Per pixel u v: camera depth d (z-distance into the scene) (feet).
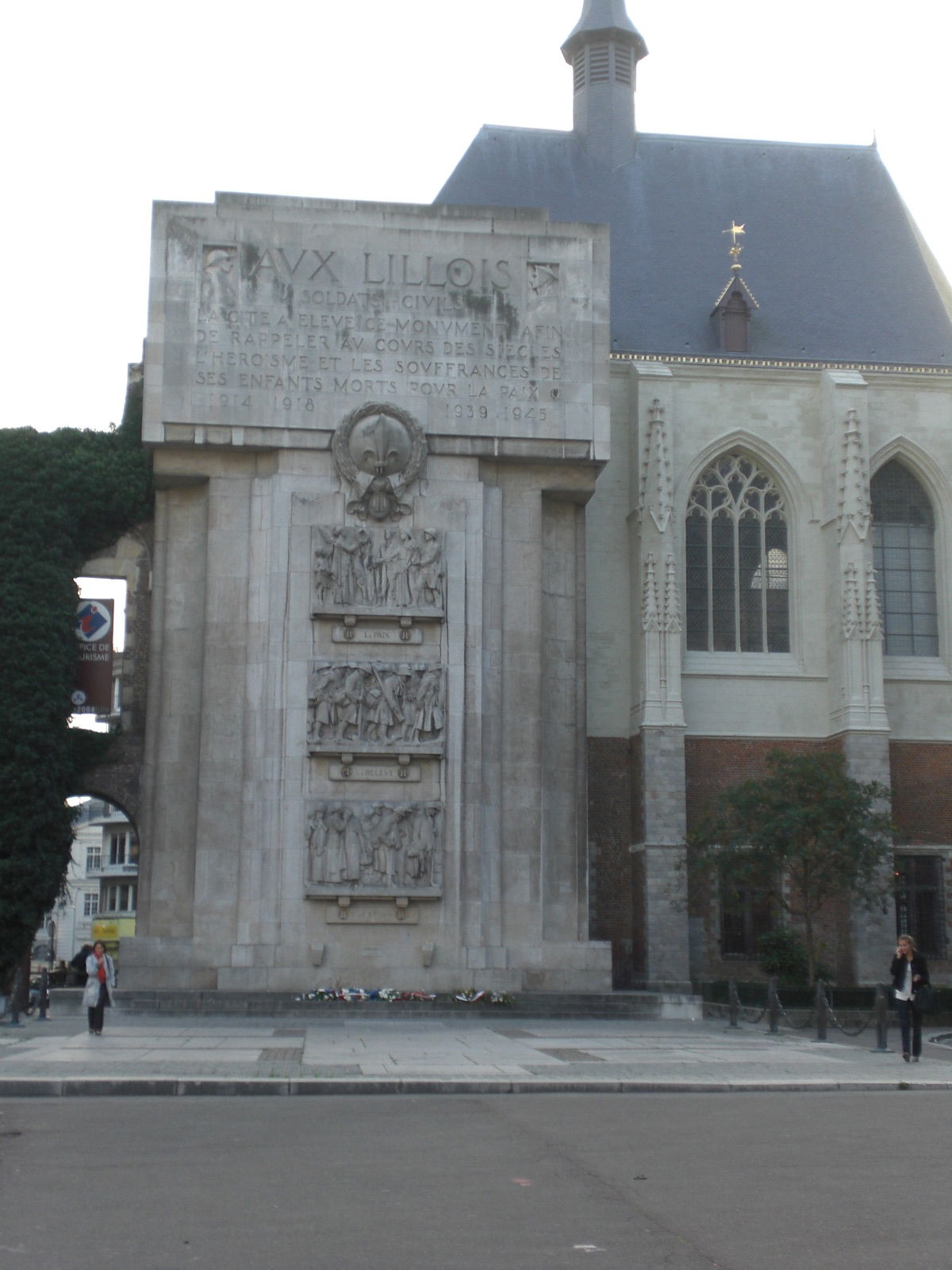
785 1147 49.52
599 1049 91.35
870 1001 148.77
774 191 199.93
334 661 139.13
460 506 143.54
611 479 177.06
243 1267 32.35
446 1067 76.38
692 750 172.35
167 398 141.49
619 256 189.37
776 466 178.91
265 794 137.18
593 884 168.25
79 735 149.69
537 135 200.44
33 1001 137.49
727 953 167.94
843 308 189.57
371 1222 37.09
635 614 171.83
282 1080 67.67
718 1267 32.35
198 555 145.69
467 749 139.44
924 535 182.50
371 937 135.85
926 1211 38.45
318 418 142.92
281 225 145.59
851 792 149.69
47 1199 40.22
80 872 339.36
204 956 135.74
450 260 147.43
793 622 176.86
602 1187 41.93
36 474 148.97
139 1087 66.90
